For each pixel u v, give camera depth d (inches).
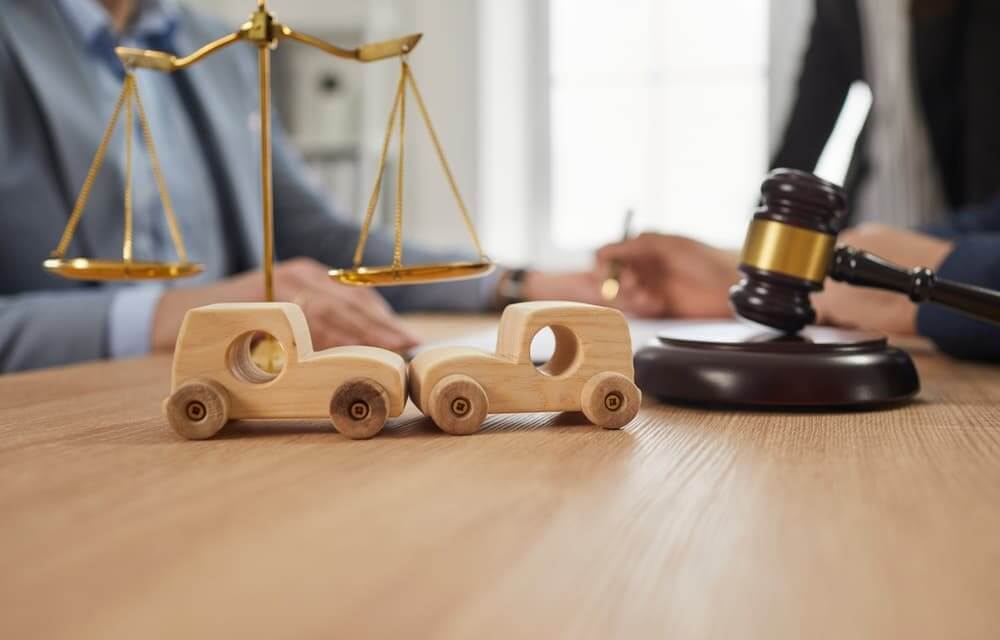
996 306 23.4
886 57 85.2
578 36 111.7
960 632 7.8
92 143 53.7
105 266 22.8
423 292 59.9
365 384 17.1
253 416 17.5
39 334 39.4
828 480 13.7
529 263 115.7
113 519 11.3
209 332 17.3
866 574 9.3
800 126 87.7
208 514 11.6
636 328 39.1
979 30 81.8
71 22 56.5
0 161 50.8
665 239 44.6
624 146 112.3
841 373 20.5
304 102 103.7
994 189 82.4
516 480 13.6
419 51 109.0
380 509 11.9
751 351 21.1
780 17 105.3
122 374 29.7
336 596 8.5
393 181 109.6
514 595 8.6
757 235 22.7
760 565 9.6
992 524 11.2
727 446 16.5
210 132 64.6
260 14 20.0
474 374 17.9
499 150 112.2
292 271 37.7
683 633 7.7
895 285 23.5
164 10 62.6
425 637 7.6
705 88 109.4
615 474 14.1
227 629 7.7
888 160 86.4
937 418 19.9
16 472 14.1
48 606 8.3
